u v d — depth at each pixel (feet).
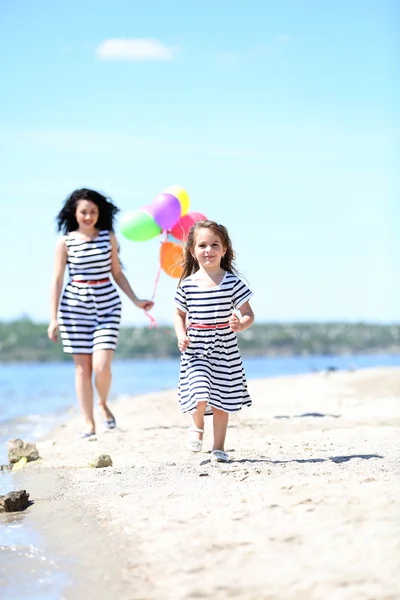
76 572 11.27
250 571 10.56
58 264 27.04
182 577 10.63
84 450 22.88
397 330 231.50
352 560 10.46
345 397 36.86
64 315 26.86
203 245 19.26
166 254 28.32
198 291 19.04
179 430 26.66
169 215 28.02
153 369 120.67
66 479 17.84
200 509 13.46
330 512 12.34
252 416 29.43
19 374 103.35
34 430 30.78
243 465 17.66
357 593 9.55
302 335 243.60
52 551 12.25
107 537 12.68
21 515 14.70
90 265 26.68
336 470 16.17
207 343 18.80
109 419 27.89
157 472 17.39
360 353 239.09
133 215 28.25
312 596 9.64
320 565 10.44
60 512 14.60
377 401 33.22
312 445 21.01
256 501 13.43
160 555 11.53
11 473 19.60
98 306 26.73
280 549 11.14
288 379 52.85
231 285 19.04
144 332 213.87
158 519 13.28
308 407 32.53
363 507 12.39
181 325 19.10
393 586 9.63
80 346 26.55
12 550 12.42
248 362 169.78
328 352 243.19
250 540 11.60
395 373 52.42
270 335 246.06
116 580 10.84
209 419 28.22
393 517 11.79
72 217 27.07
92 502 15.11
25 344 210.18
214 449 18.75
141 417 32.22
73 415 37.29
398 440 21.27
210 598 9.93
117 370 114.73
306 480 14.83
